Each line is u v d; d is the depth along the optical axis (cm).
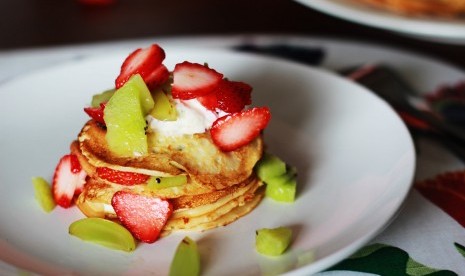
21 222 55
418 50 87
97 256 52
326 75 67
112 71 67
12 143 61
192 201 55
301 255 51
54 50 78
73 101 65
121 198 54
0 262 51
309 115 64
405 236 55
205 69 55
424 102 69
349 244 50
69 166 57
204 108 55
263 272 50
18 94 64
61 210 56
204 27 91
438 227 56
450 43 89
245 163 56
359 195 56
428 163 62
